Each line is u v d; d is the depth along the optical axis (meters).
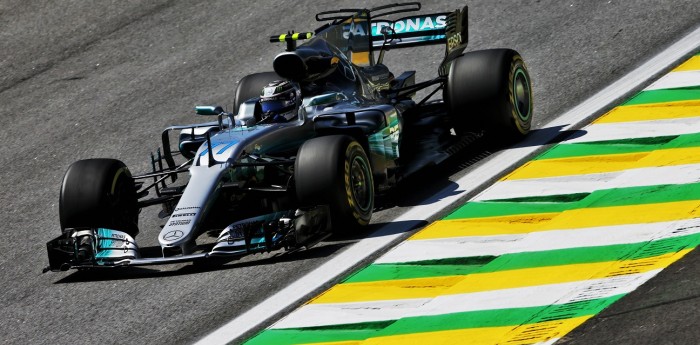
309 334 26.25
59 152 47.72
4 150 49.03
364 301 27.69
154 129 48.47
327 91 36.56
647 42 47.25
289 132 34.56
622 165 34.56
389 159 35.28
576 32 49.88
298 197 31.91
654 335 23.33
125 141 47.75
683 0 51.00
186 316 28.94
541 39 50.00
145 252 34.81
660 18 49.47
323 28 38.38
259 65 53.59
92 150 47.38
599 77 44.66
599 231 29.58
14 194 43.66
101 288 32.00
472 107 38.03
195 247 31.55
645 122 38.34
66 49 60.00
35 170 46.09
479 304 26.31
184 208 31.38
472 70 38.09
